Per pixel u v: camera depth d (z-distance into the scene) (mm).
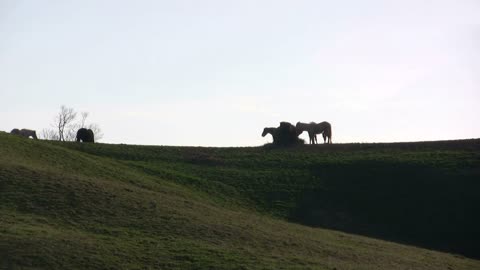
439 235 50875
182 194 52812
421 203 55906
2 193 39469
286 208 54688
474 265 42188
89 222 36938
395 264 37688
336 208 55500
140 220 38281
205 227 38375
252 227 40656
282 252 35812
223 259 32812
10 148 52750
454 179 59125
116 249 32750
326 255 36844
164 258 32281
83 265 30484
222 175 62719
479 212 53625
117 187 45000
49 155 54562
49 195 40031
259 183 60281
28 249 31172
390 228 52281
